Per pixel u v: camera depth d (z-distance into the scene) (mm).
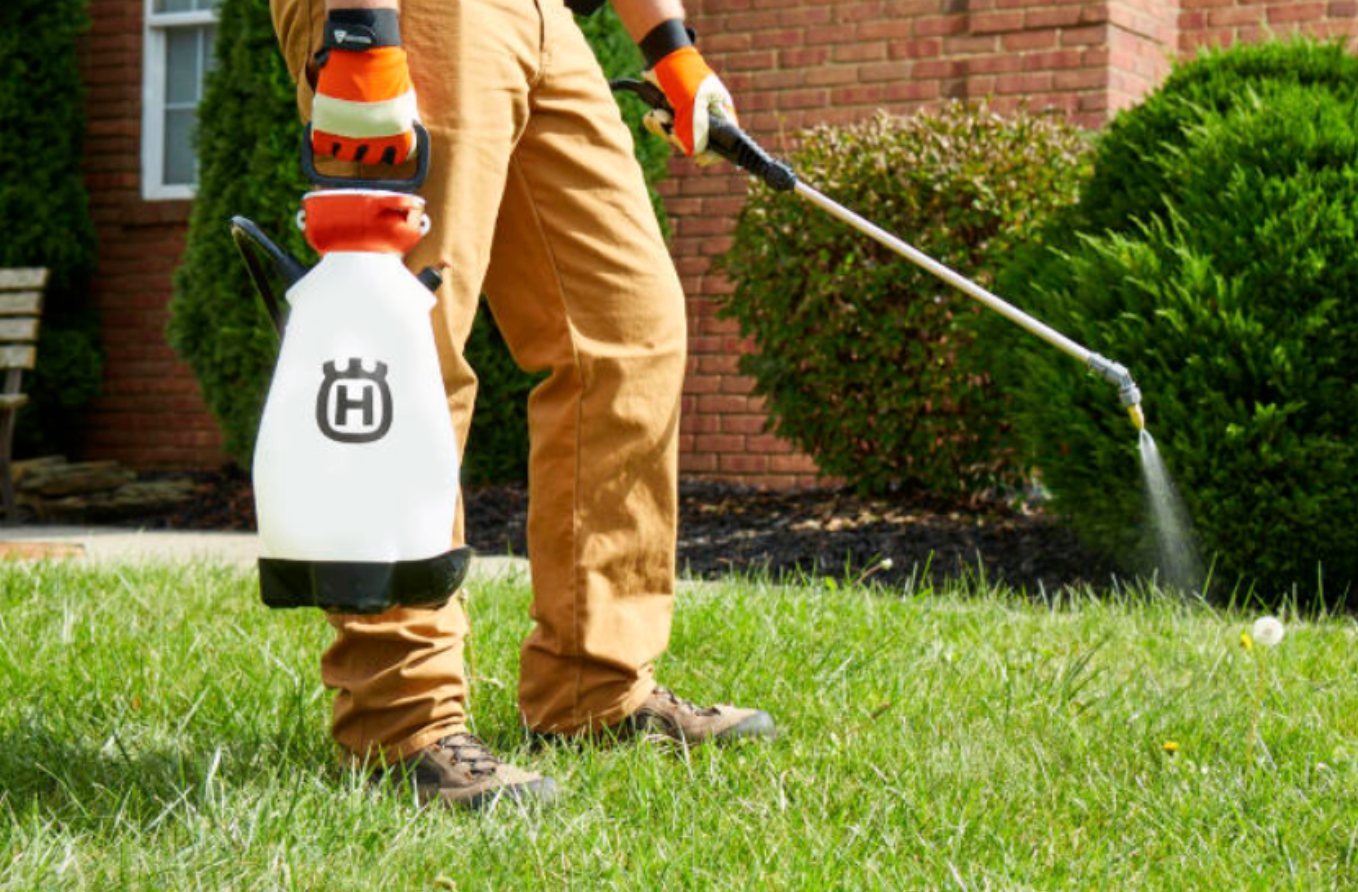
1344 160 5145
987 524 6664
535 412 2789
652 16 2867
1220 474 4973
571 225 2678
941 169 6742
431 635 2545
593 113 2689
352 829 2262
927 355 6848
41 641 3580
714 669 3557
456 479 2139
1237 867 2252
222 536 7379
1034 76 7848
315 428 2043
